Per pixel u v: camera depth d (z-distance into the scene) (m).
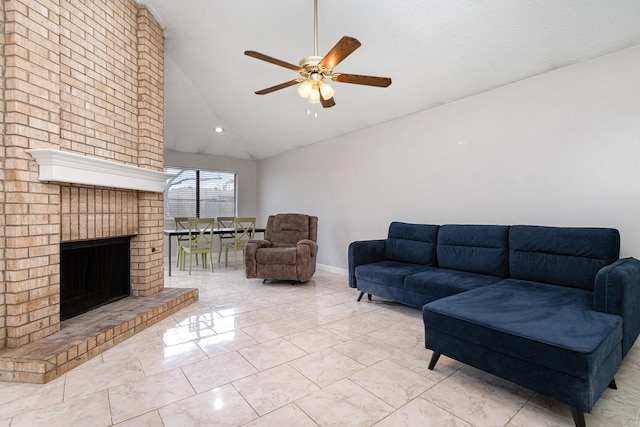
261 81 3.88
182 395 1.63
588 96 2.52
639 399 1.61
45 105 1.98
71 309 2.39
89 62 2.36
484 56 2.75
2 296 1.84
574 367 1.34
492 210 3.12
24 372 1.72
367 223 4.47
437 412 1.51
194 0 2.78
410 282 2.81
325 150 5.18
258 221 6.85
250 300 3.41
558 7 2.19
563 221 2.67
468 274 2.84
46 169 1.93
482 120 3.20
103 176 2.34
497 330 1.60
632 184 2.32
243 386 1.72
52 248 2.05
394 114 3.95
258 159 6.81
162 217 3.23
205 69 3.79
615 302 1.69
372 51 2.98
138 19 2.90
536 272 2.51
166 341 2.30
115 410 1.50
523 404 1.58
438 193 3.59
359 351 2.17
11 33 1.81
